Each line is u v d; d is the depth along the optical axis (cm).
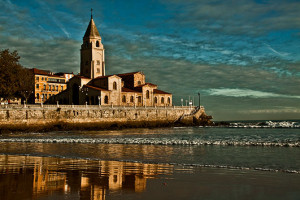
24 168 2372
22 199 1495
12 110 8412
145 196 1553
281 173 2127
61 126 9106
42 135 7112
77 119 9750
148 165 2491
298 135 6744
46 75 14238
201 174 2105
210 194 1590
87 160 2794
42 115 9000
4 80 8338
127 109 11281
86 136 6556
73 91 12381
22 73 9269
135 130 9569
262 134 7294
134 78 13238
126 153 3294
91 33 12888
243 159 2795
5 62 8519
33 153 3388
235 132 8400
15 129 8225
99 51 12950
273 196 1554
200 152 3331
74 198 1516
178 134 7256
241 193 1606
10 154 3309
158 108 12431
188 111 13662
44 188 1714
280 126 12406
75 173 2156
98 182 1869
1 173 2167
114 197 1535
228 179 1938
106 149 3712
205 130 9725
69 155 3175
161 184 1812
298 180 1900
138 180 1920
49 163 2625
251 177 1997
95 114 10244
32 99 13638
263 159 2788
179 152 3347
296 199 1501
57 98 12962
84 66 13000
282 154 3120
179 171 2220
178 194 1588
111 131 8906
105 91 11362
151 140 5003
